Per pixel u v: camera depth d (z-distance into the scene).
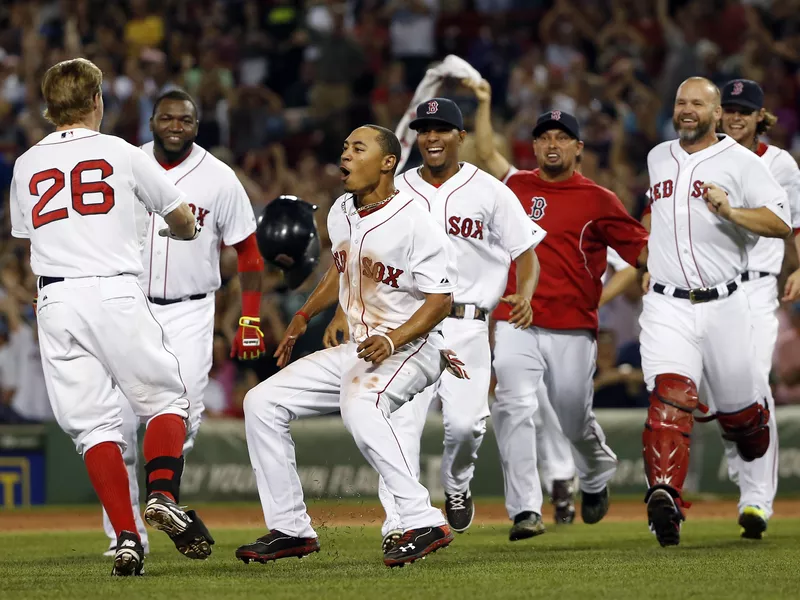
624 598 15.89
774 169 27.17
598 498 28.89
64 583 17.66
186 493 40.41
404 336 18.69
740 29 65.31
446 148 23.86
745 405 24.84
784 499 41.25
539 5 71.19
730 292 24.22
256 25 68.75
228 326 45.91
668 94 62.16
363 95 63.72
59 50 63.53
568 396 26.97
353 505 39.84
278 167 53.28
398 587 17.00
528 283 24.00
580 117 59.72
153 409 18.58
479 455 41.47
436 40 68.75
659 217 24.59
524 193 27.00
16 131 59.66
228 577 18.45
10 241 49.28
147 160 18.52
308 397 19.84
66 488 40.47
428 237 18.95
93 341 18.11
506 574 18.86
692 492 41.66
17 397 44.62
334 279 21.88
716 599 15.86
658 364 24.14
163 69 61.44
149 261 23.95
